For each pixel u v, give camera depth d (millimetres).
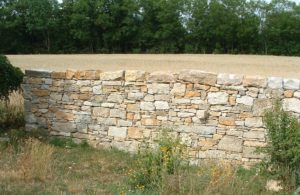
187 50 54125
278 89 9102
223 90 9602
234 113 9516
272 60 40250
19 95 14180
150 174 7828
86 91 11188
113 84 10828
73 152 10516
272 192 7586
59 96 11523
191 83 9914
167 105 10195
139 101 10539
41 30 55625
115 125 10859
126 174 8734
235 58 42562
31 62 38250
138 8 55375
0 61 11953
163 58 42562
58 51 56062
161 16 54500
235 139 9516
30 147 9836
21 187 7570
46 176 8336
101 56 46375
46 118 11719
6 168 8625
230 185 7434
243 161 9438
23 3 54875
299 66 34375
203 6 53562
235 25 51938
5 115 13047
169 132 9836
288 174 7746
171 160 7859
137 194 7141
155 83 10320
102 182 8242
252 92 9328
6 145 10508
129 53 54531
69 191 7527
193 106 9898
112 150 10750
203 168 8203
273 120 8078
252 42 52375
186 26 54500
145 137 10406
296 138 7680
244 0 53281
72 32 55469
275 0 53188
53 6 56438
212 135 9734
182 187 7160
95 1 55969
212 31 52844
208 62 37750
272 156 7973
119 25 55625
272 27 50656
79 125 11320
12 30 55031
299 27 50156
